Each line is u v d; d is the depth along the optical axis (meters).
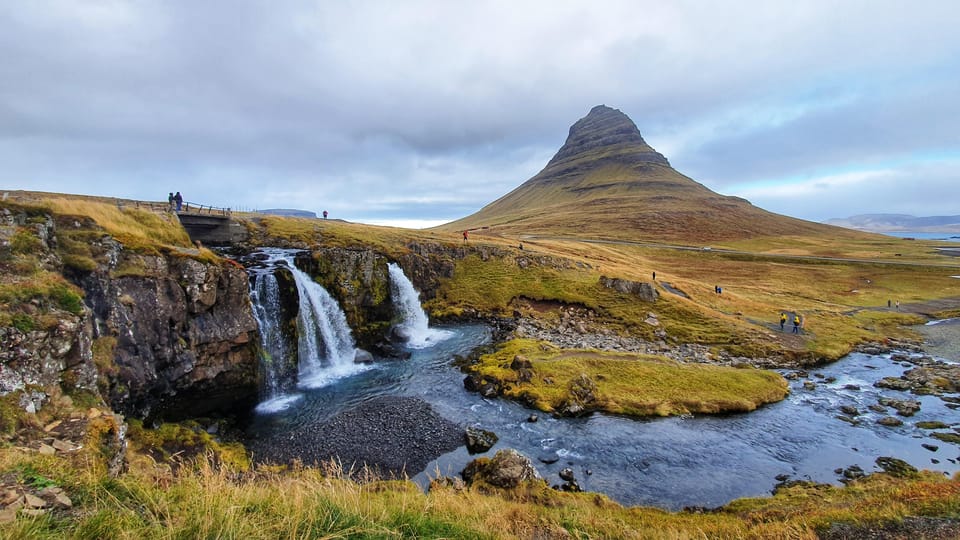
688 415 33.75
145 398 27.00
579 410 33.56
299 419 32.16
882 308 78.75
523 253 82.81
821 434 30.94
